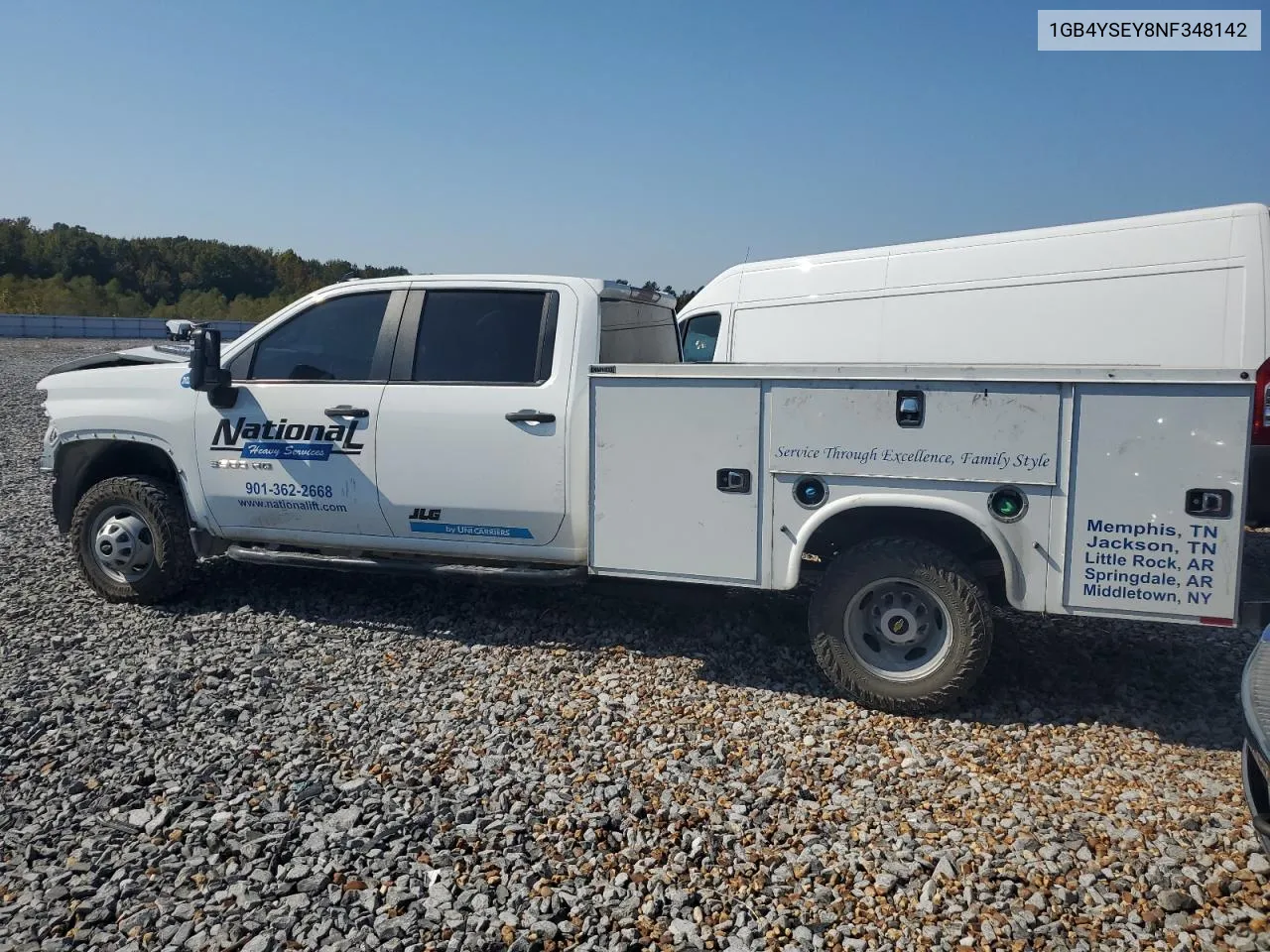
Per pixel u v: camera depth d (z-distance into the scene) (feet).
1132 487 13.60
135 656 17.51
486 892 10.36
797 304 29.68
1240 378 13.01
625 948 9.46
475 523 18.22
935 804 12.41
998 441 14.17
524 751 13.82
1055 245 24.90
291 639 18.54
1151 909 10.07
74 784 12.69
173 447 20.02
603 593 17.93
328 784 12.73
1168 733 14.66
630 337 20.07
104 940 9.57
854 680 15.39
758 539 15.70
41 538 26.73
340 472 18.85
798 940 9.64
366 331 19.16
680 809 12.16
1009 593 14.35
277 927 9.77
